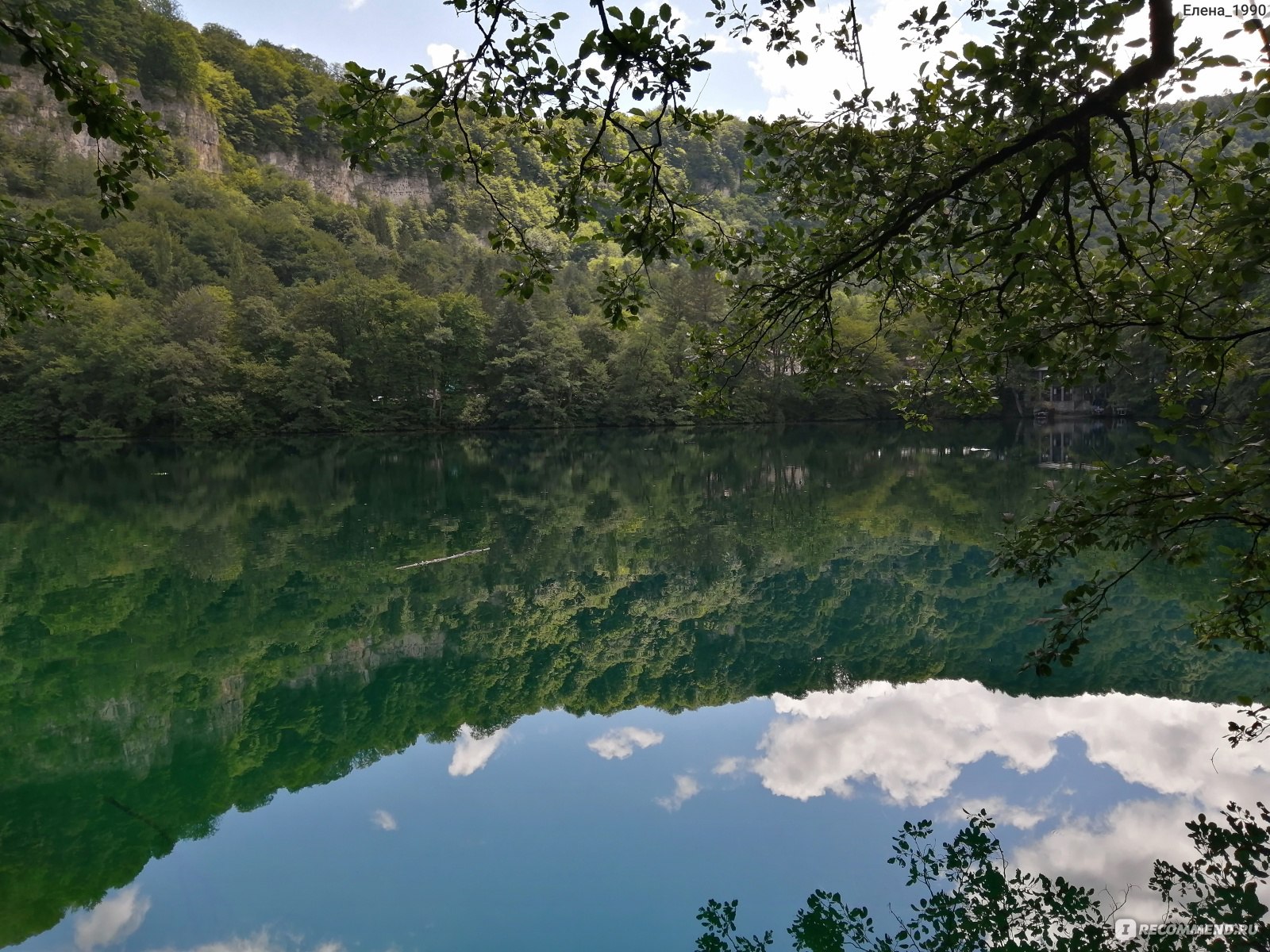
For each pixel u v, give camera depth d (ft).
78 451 141.69
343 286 184.44
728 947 15.10
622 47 10.93
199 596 45.68
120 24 313.12
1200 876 16.11
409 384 189.06
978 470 94.27
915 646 36.19
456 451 143.02
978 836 18.40
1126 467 11.34
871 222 14.43
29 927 16.65
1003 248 12.01
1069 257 12.30
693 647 37.47
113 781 23.84
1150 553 11.68
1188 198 14.15
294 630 39.83
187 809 21.90
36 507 77.87
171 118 329.72
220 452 140.26
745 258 15.21
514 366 192.34
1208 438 10.99
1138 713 25.76
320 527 67.21
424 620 41.86
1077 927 14.79
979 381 16.33
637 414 191.01
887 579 48.93
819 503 76.64
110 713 29.40
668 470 109.60
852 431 176.04
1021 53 10.80
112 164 15.38
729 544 59.57
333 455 135.54
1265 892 15.43
